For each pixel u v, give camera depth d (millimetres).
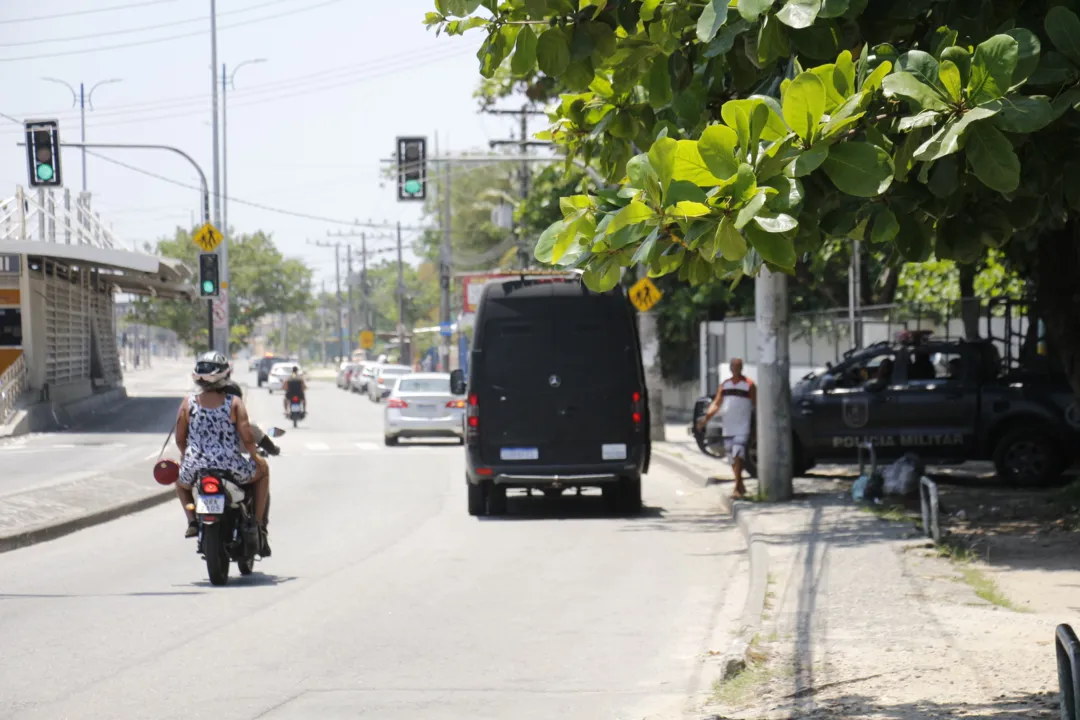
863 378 32094
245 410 17641
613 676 12195
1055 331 24078
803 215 6504
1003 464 30078
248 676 12141
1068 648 6312
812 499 26812
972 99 6121
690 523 25422
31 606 16016
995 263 35969
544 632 14414
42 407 58188
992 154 6109
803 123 6047
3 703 11008
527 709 10898
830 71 6164
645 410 26531
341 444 52031
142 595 16906
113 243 75188
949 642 12594
